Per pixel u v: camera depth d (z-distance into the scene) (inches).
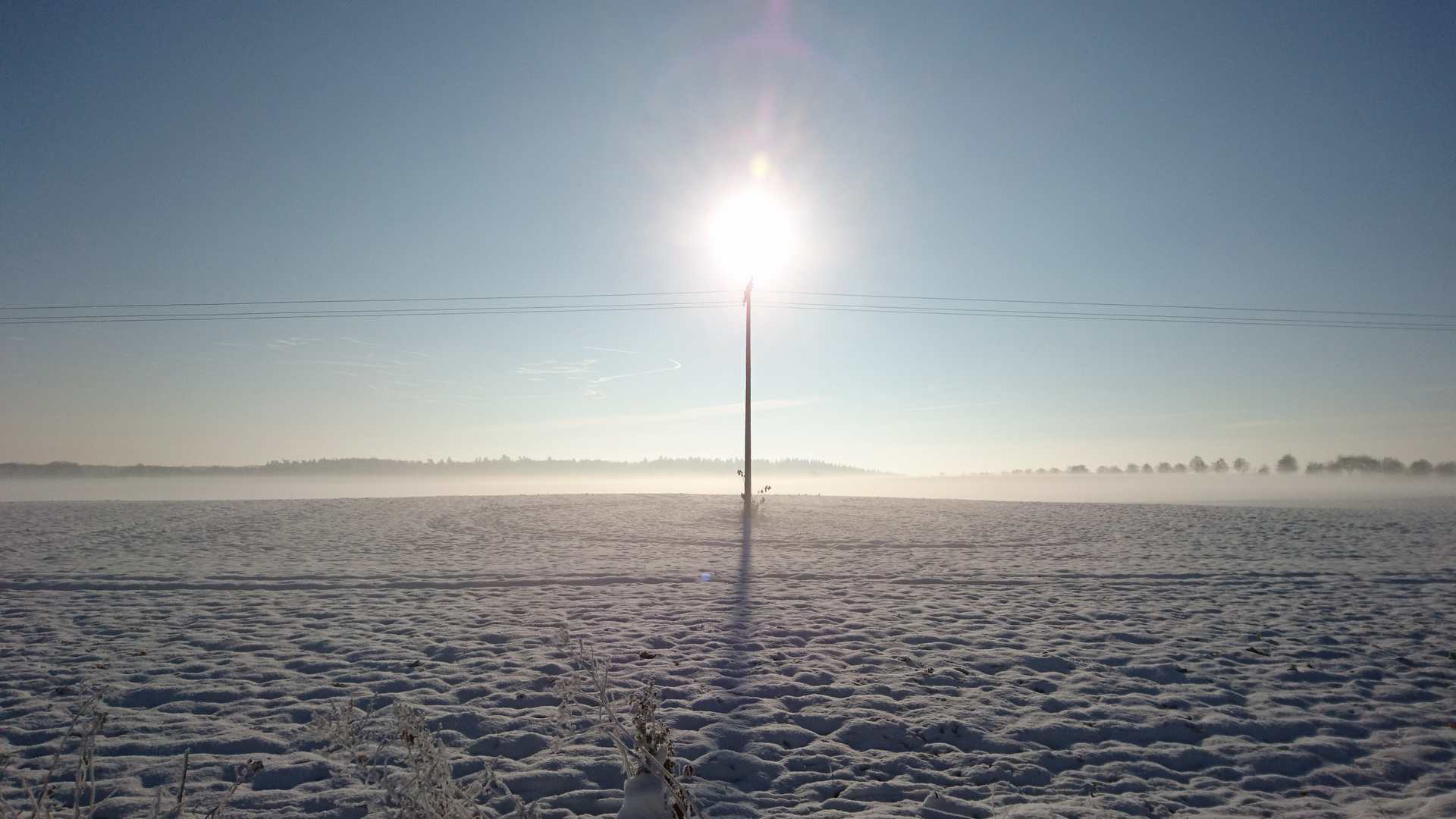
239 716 230.8
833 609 418.0
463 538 765.3
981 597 461.4
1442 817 169.9
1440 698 261.6
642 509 1117.1
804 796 181.8
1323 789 189.0
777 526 914.7
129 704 243.0
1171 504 1294.3
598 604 426.9
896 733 223.9
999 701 255.6
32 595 437.4
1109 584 511.8
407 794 125.6
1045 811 174.2
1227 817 172.1
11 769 186.4
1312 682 281.3
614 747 209.2
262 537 744.3
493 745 209.2
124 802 168.4
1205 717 241.3
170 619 376.2
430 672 282.2
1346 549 697.0
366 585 486.3
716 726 226.7
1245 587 500.7
